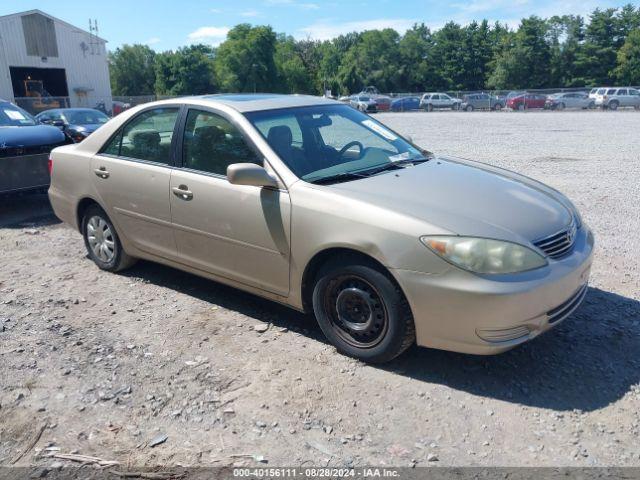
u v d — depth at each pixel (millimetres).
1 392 3480
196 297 4895
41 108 36688
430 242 3283
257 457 2869
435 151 15180
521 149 15477
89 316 4551
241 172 3748
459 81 83312
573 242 3684
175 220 4566
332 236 3596
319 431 3061
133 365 3766
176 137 4602
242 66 78812
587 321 4258
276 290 4066
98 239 5512
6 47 39750
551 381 3486
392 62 87812
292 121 4441
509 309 3184
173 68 76375
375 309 3580
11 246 6594
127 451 2934
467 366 3672
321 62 102000
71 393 3453
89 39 44688
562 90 50406
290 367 3699
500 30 82875
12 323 4434
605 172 10984
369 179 3969
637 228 6805
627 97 43094
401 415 3184
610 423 3078
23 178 7898
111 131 5199
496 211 3562
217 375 3623
